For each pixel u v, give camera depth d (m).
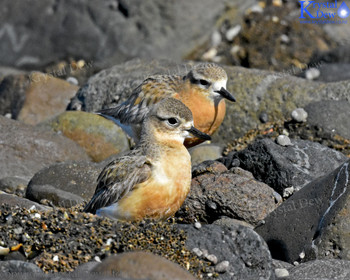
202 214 12.38
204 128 14.66
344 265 9.98
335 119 16.28
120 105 15.46
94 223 10.30
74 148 16.38
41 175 13.80
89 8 22.88
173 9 22.73
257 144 13.93
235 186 12.36
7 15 23.11
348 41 23.75
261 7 24.52
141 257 8.53
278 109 17.48
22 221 10.39
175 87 14.73
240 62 23.30
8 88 19.88
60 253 9.96
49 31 22.95
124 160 11.26
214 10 23.36
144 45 22.56
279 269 10.12
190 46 23.06
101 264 8.72
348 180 10.93
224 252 10.11
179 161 11.15
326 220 10.74
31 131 16.28
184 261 9.92
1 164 15.56
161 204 10.95
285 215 11.58
